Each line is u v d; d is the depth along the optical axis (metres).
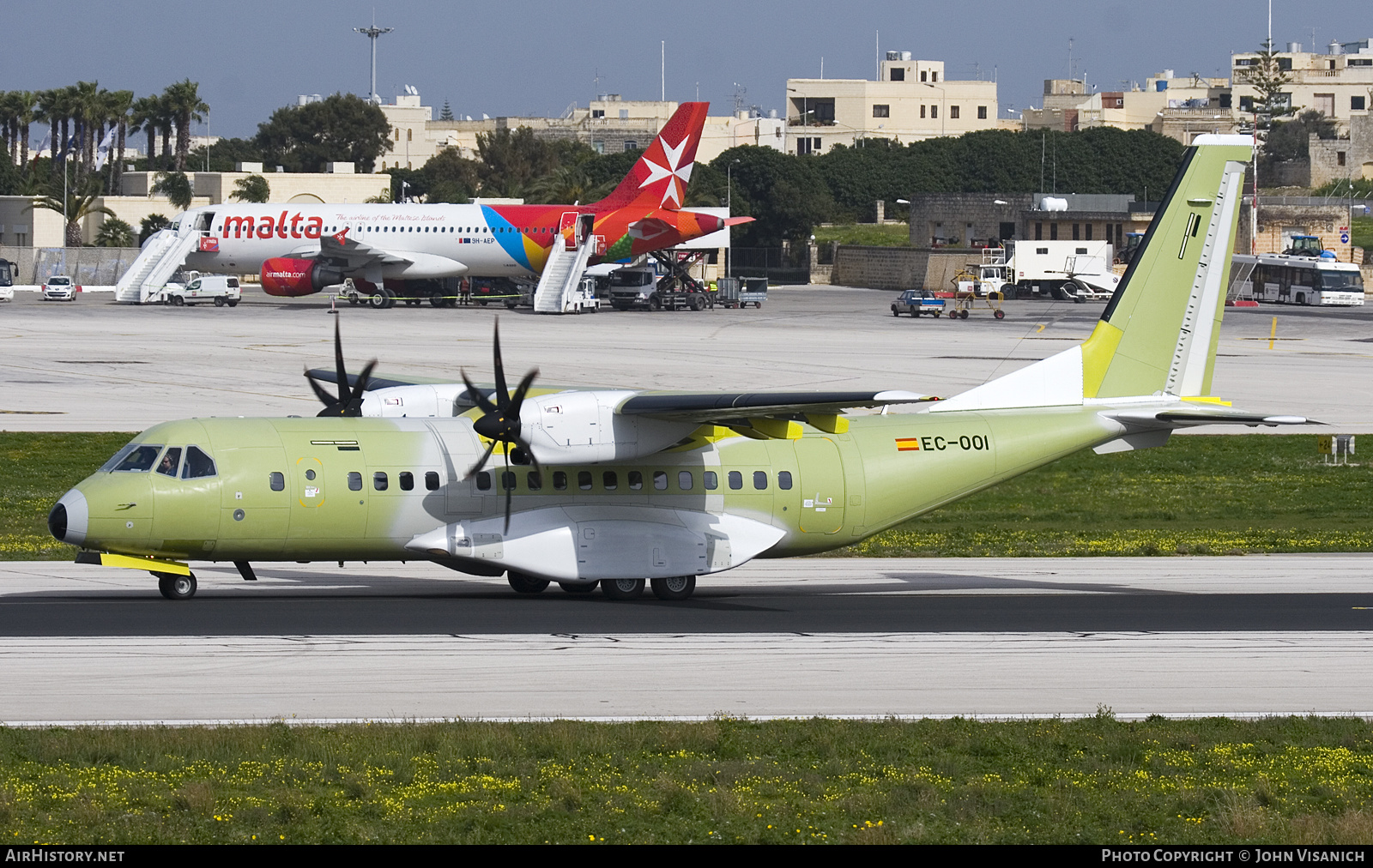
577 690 71.38
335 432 95.00
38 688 69.06
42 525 134.12
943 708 69.31
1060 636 86.94
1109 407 109.75
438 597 98.56
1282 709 69.88
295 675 72.75
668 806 53.75
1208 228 109.31
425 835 50.44
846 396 85.75
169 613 88.75
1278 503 163.62
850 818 53.06
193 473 90.62
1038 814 53.97
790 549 103.56
